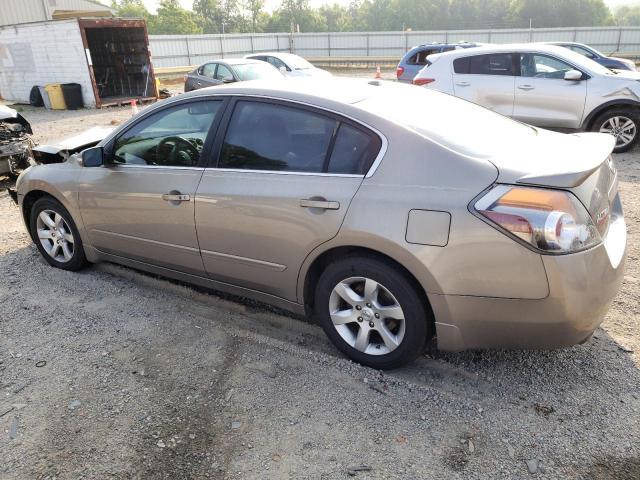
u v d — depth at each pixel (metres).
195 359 3.24
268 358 3.23
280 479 2.34
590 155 2.70
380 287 2.89
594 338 3.38
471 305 2.63
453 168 2.64
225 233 3.33
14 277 4.46
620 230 2.97
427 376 3.04
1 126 7.26
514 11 80.12
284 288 3.26
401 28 83.88
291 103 3.14
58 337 3.51
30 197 4.64
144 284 4.30
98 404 2.85
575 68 8.71
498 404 2.79
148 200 3.65
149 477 2.38
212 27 100.12
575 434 2.56
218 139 3.38
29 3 25.70
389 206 2.71
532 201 2.45
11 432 2.65
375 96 3.26
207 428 2.66
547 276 2.45
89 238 4.21
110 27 18.19
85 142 4.99
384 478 2.33
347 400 2.83
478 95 9.40
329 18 104.38
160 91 20.23
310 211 2.95
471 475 2.33
